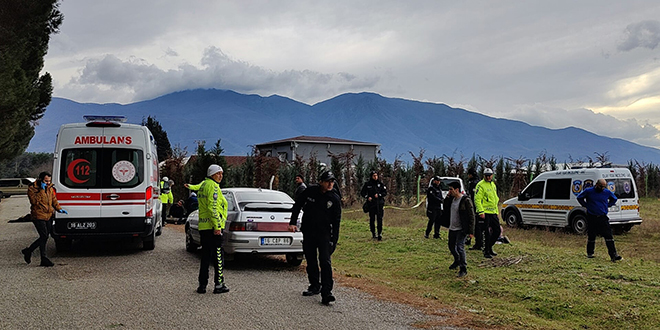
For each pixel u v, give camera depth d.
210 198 7.80
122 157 11.92
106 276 9.25
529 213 18.67
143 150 12.12
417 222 20.20
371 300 7.68
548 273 9.35
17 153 34.22
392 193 29.86
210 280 8.94
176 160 27.98
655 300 7.40
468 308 7.31
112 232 11.73
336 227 7.59
